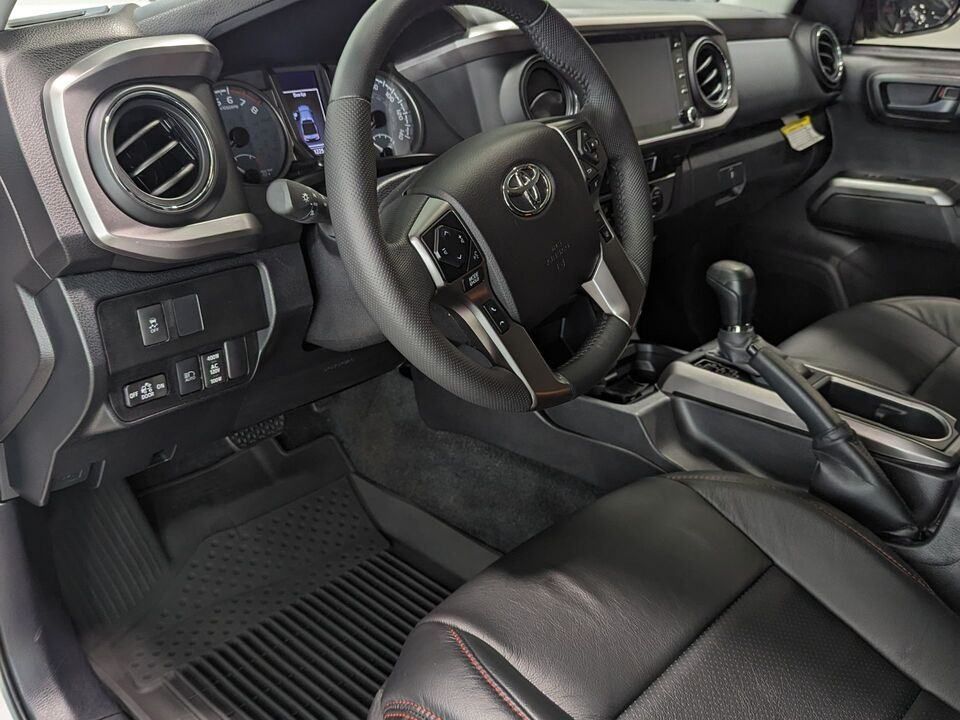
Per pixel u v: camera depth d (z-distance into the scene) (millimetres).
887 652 916
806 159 2105
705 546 1018
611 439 1551
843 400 1354
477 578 1021
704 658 888
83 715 1257
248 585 1583
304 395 1414
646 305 2174
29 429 1133
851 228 2070
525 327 1054
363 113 940
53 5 1072
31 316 1019
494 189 1008
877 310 1561
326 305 1221
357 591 1596
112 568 1509
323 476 1805
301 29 1221
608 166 1230
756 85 1880
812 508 1045
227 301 1116
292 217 983
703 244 2172
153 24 1072
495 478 1825
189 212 993
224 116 1179
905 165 2029
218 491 1699
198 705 1341
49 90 910
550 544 1043
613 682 855
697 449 1496
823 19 2086
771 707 843
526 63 1382
